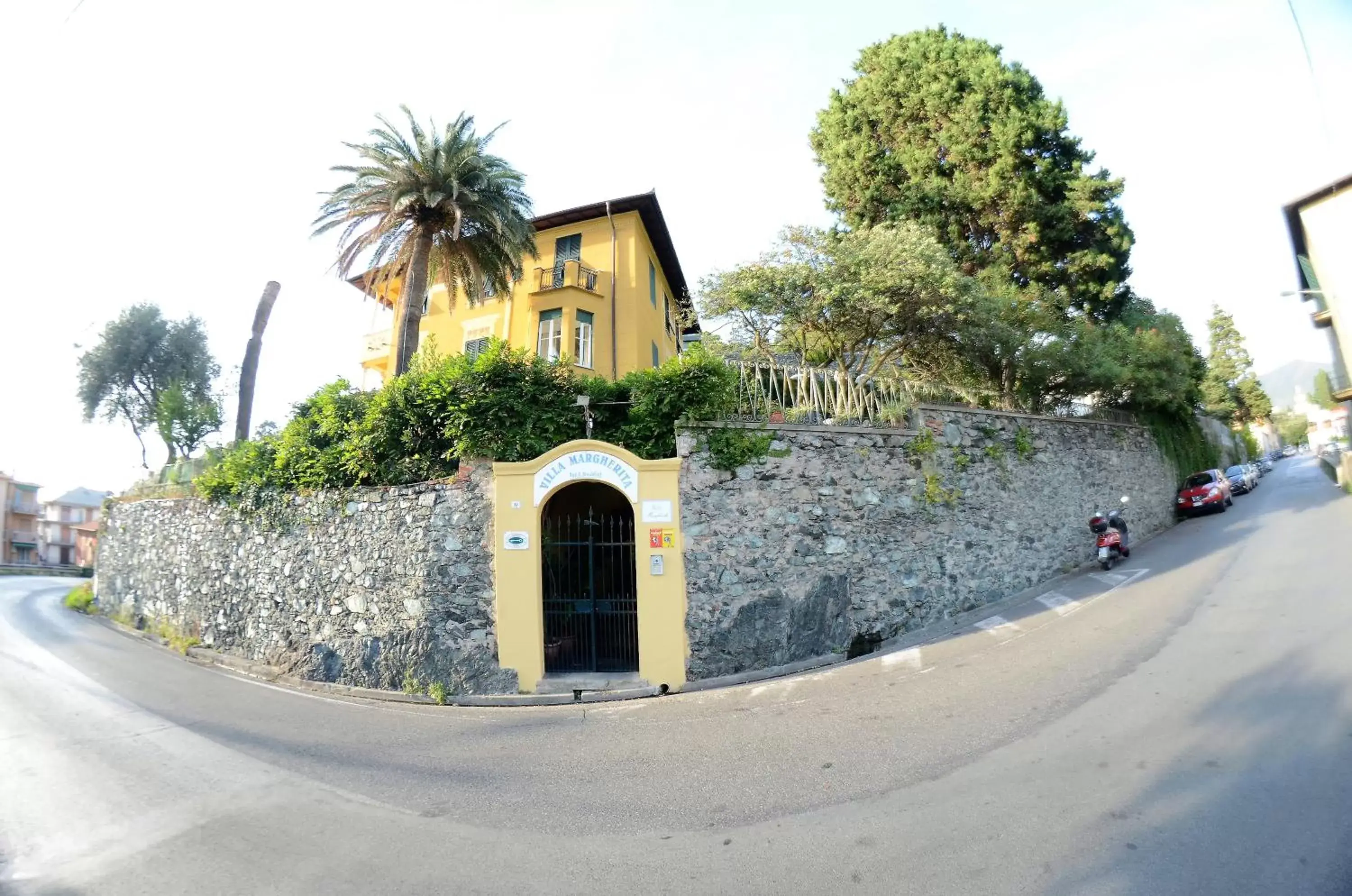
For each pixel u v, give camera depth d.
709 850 4.38
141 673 11.62
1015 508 12.99
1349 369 20.34
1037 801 4.52
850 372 15.73
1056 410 17.89
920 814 4.56
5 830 5.20
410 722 8.34
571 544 9.87
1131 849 3.82
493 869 4.34
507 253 15.98
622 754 6.55
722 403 10.14
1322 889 3.29
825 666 9.48
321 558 11.30
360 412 11.73
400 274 17.86
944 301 14.23
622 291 22.06
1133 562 14.10
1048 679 7.18
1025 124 19.64
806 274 13.78
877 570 10.55
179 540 15.22
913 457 11.45
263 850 4.73
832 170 22.97
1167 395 19.12
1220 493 21.48
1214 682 6.32
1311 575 10.21
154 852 4.75
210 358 33.03
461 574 9.82
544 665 9.45
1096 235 20.30
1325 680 5.96
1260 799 4.20
